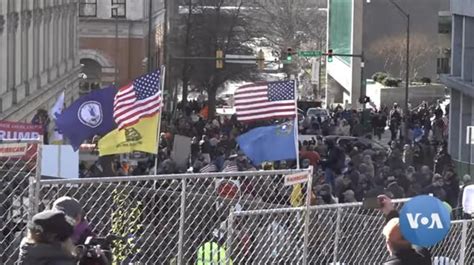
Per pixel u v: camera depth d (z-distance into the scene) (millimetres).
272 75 147375
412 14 101438
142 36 88000
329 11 132875
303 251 12211
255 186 16000
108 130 17578
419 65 101062
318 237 13094
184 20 102000
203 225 12359
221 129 53969
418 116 70438
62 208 9375
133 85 17203
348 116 70750
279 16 151500
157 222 12273
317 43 156000
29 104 48250
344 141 50750
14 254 10734
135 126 17250
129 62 88375
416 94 91125
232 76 99125
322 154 41594
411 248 10289
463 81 55469
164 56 99875
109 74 87688
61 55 64375
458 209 20156
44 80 55625
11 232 10797
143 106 17203
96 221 12273
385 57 102562
